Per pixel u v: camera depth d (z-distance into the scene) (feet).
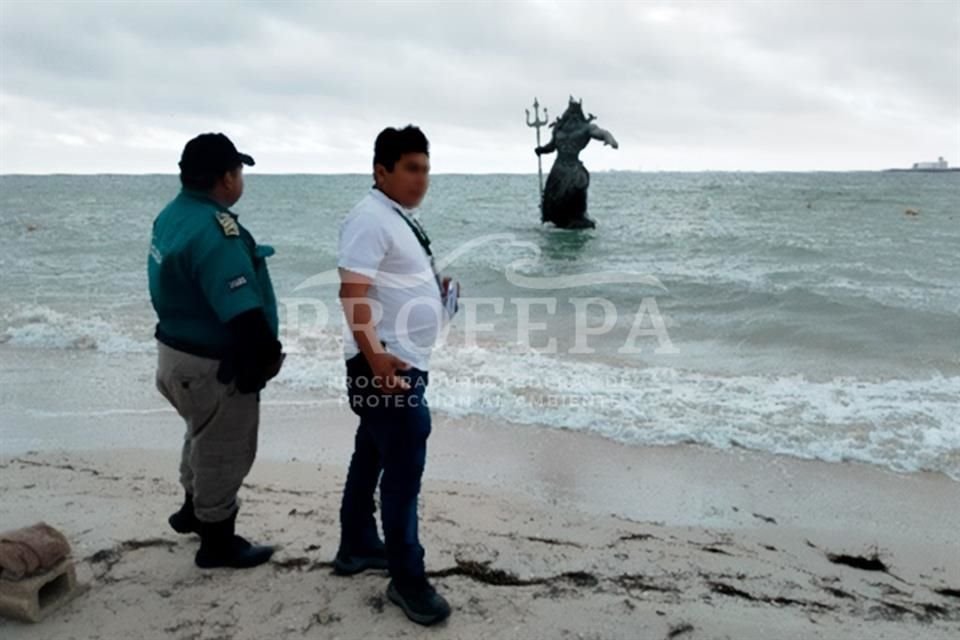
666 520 14.93
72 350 29.81
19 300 41.37
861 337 31.58
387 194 9.26
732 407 22.06
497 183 394.52
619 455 18.60
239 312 9.04
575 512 14.96
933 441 19.29
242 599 10.25
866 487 16.71
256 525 12.81
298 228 95.71
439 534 12.88
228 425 9.95
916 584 12.28
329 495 14.99
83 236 82.64
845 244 67.72
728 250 65.26
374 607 10.11
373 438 9.82
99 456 17.83
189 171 9.56
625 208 144.05
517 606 10.30
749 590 11.34
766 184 331.16
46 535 10.03
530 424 20.83
